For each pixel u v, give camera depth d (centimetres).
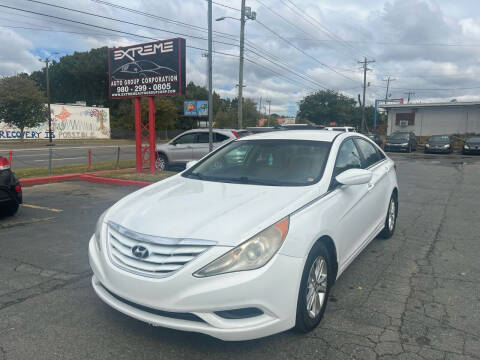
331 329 303
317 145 396
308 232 281
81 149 2783
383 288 379
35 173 1205
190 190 349
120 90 1203
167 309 248
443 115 3672
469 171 1480
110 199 832
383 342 285
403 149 2750
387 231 528
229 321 248
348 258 368
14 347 278
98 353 271
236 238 255
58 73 8281
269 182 356
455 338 291
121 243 279
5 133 4350
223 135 1255
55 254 476
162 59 1098
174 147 1293
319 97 7450
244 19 2270
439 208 766
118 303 272
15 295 362
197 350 275
